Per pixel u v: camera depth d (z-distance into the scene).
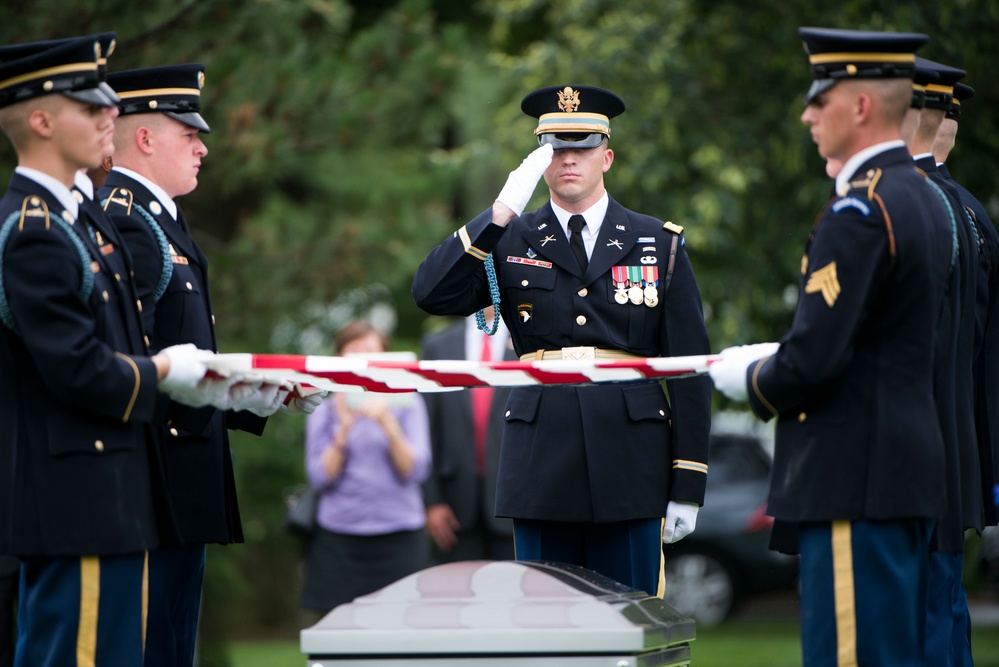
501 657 8.89
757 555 35.72
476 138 32.03
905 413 9.71
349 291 28.88
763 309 27.23
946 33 23.41
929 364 9.84
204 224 32.66
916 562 9.83
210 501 12.52
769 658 27.89
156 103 12.59
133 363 10.47
